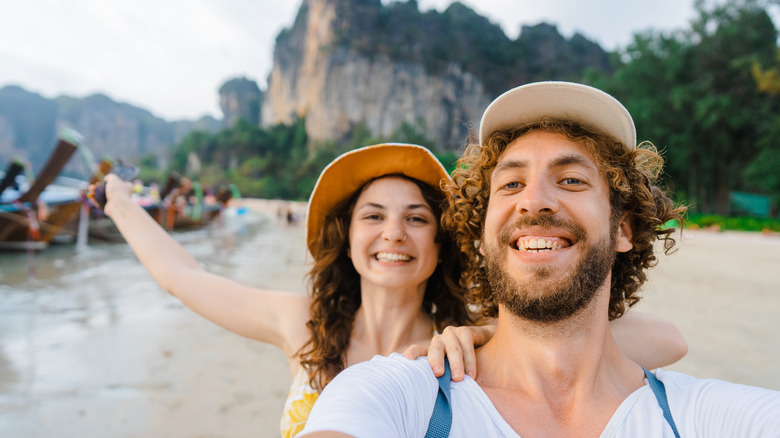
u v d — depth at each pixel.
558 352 0.50
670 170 15.01
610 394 0.50
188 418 1.20
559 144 0.54
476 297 0.71
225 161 46.06
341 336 0.77
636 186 0.58
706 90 14.65
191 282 0.81
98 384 1.41
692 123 14.55
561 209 0.50
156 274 0.84
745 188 19.33
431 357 0.51
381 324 0.78
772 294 3.16
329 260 0.80
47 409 1.24
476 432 0.45
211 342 1.82
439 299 0.87
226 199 9.22
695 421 0.46
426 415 0.46
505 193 0.54
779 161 12.76
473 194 0.65
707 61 15.09
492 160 0.58
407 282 0.75
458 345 0.54
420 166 0.76
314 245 0.87
